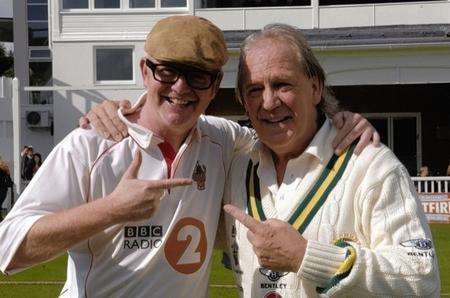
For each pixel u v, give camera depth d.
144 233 3.10
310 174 3.14
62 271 9.00
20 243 2.83
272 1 19.89
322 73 3.23
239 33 17.92
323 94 3.34
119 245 3.09
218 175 3.36
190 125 3.14
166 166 3.16
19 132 18.08
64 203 3.00
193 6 19.14
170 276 3.14
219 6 19.95
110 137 3.12
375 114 21.09
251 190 3.28
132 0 19.94
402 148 21.06
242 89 3.19
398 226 2.93
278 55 3.06
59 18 20.05
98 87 18.95
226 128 3.48
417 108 20.94
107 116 3.17
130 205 2.76
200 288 3.26
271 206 3.21
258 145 3.33
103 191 3.08
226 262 3.54
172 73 3.01
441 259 9.62
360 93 21.11
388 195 2.98
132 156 3.13
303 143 3.21
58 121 20.09
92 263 3.13
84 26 20.05
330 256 2.80
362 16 18.84
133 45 19.97
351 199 3.05
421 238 2.90
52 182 3.00
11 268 2.89
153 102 3.10
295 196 3.12
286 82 3.06
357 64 17.81
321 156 3.12
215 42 3.04
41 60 24.73
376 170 3.03
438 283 2.91
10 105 19.27
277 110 3.10
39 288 8.02
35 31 24.78
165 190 3.00
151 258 3.10
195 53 2.97
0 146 19.12
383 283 2.81
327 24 18.92
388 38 17.48
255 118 3.17
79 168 3.04
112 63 20.16
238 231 3.22
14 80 18.02
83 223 2.77
